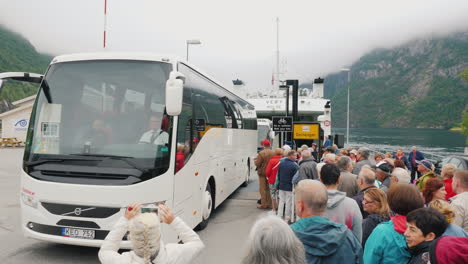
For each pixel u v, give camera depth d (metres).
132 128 5.12
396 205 2.95
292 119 15.21
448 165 5.59
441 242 2.21
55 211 4.90
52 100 5.32
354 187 5.20
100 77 5.38
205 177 7.11
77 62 5.52
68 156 5.01
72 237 4.83
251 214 9.05
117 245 2.56
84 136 5.10
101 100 5.29
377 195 3.60
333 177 3.83
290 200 8.00
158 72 5.43
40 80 5.96
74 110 5.26
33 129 5.25
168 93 4.91
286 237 1.87
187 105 6.05
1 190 11.98
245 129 12.55
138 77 5.38
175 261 2.44
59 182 4.89
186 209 5.83
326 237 2.29
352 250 2.32
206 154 7.20
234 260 5.64
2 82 5.33
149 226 2.18
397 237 2.76
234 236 7.03
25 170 5.12
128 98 5.28
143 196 4.82
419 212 2.59
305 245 2.32
